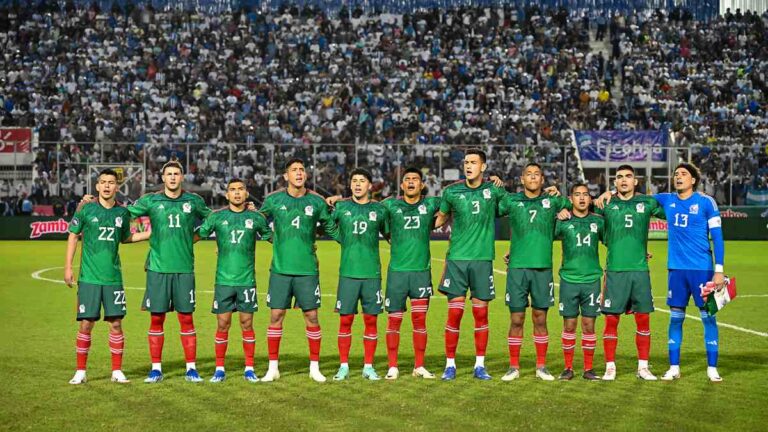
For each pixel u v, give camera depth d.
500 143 36.62
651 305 9.37
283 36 42.59
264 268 23.05
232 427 7.30
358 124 37.66
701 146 32.88
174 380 9.21
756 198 33.94
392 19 45.06
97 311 9.02
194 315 14.38
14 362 10.23
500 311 15.18
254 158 33.22
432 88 40.34
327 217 9.39
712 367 9.30
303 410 7.87
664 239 33.88
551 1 44.50
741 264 24.38
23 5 41.66
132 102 38.12
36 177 32.41
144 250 29.41
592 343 9.45
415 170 9.43
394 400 8.27
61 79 39.12
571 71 41.41
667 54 42.31
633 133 33.62
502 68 40.91
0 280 19.84
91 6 42.28
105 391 8.66
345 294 9.36
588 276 9.42
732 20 44.34
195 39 41.84
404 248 9.45
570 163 33.50
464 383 9.12
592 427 7.32
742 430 7.26
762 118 38.53
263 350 11.23
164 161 32.94
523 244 9.43
